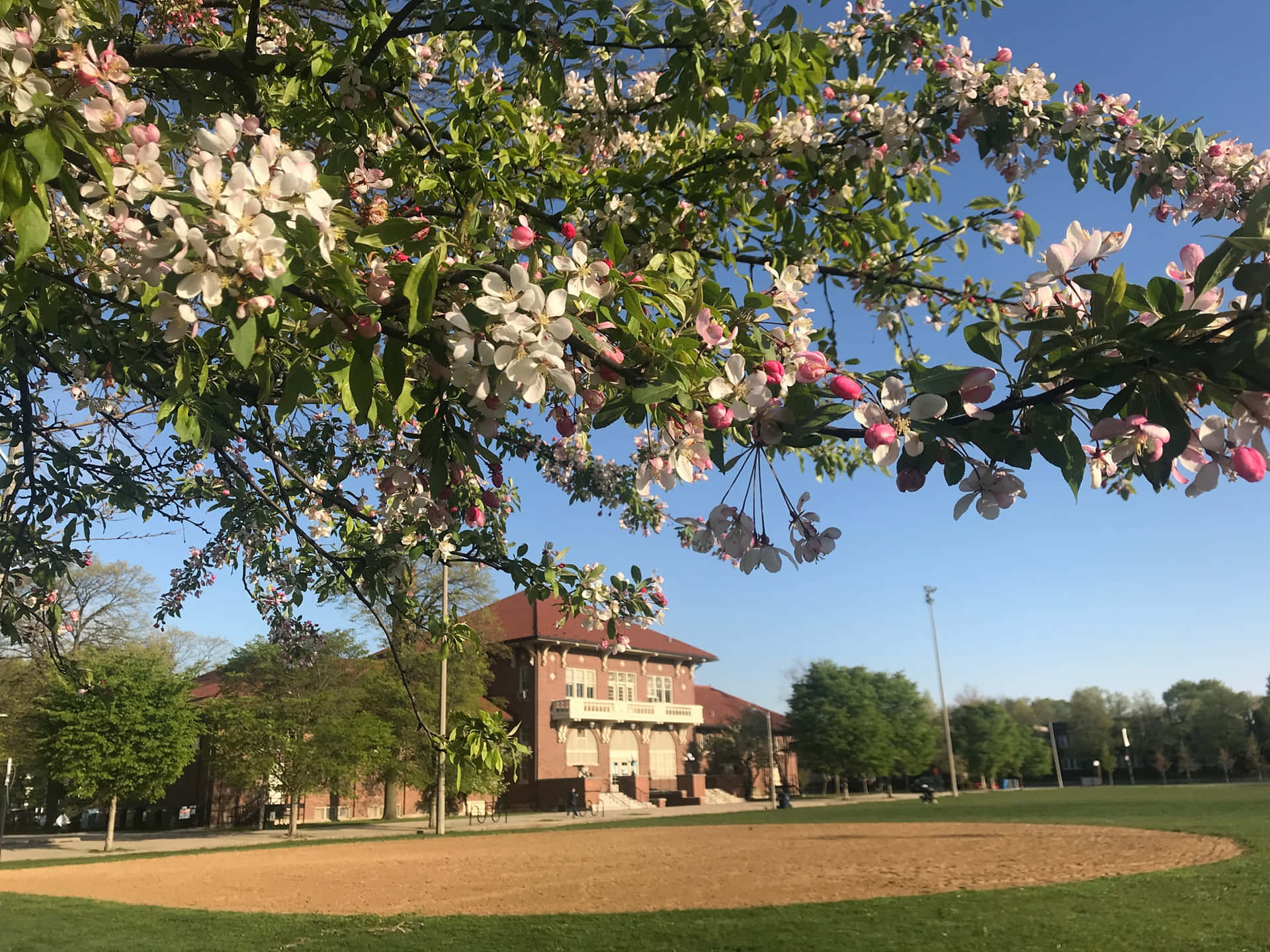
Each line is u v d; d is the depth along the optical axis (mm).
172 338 1469
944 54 4332
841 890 11680
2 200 1635
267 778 28156
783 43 3328
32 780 27969
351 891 13211
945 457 1561
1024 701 97250
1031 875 12594
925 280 5246
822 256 5273
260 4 3160
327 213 1620
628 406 1788
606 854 18328
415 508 2633
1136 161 3850
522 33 3195
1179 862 13344
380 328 1766
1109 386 1348
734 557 1856
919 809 32969
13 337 3594
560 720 44594
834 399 1636
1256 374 1234
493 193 3566
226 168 1900
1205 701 84688
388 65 3529
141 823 36219
